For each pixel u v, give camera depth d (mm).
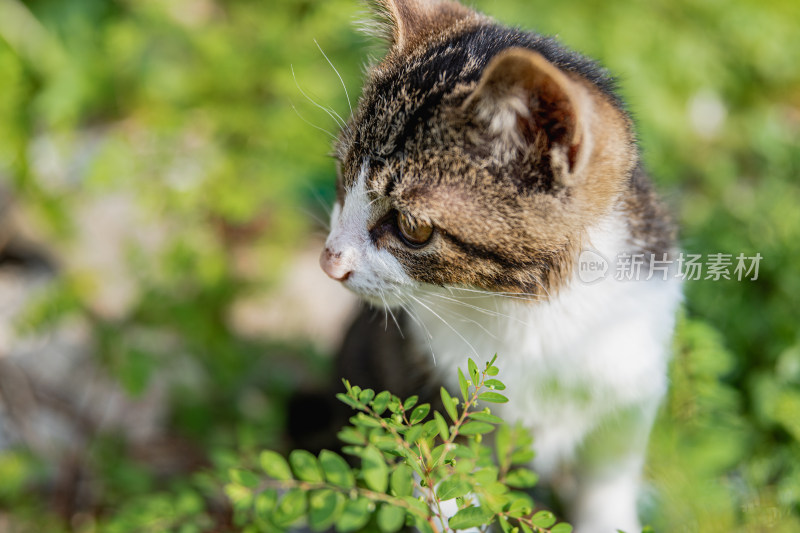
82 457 502
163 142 508
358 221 386
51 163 557
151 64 553
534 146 356
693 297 470
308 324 580
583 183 364
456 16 416
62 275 544
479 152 360
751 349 473
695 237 491
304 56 523
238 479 337
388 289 388
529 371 400
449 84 370
